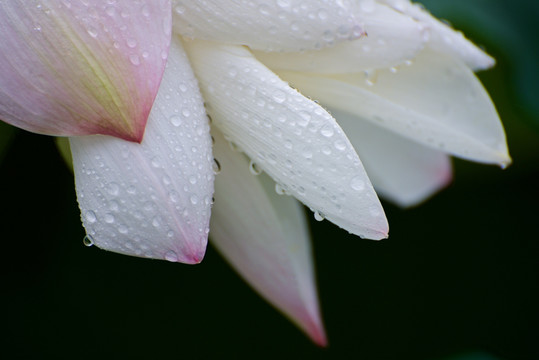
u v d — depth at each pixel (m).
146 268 0.63
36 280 0.61
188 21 0.47
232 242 0.53
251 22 0.47
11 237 0.61
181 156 0.46
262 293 0.54
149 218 0.46
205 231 0.46
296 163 0.47
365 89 0.50
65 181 0.60
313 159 0.47
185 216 0.46
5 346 0.61
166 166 0.46
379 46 0.49
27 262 0.61
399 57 0.49
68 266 0.62
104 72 0.45
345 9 0.47
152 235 0.46
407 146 0.58
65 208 0.61
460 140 0.52
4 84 0.45
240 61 0.47
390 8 0.50
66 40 0.45
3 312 0.61
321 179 0.47
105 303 0.63
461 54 0.51
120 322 0.63
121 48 0.45
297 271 0.53
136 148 0.46
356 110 0.51
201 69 0.48
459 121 0.52
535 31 0.63
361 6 0.49
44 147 0.60
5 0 0.44
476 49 0.52
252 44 0.47
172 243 0.46
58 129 0.45
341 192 0.47
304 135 0.47
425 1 0.63
